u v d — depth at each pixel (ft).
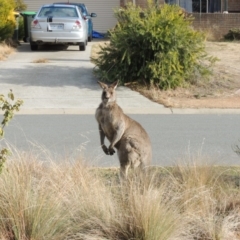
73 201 29.55
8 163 33.04
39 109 72.13
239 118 68.54
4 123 29.91
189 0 157.79
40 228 28.22
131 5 89.45
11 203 28.48
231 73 93.66
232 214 30.83
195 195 31.17
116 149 40.65
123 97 78.74
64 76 90.58
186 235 28.71
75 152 45.83
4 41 118.73
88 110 72.28
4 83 85.10
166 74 82.53
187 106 74.33
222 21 148.36
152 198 29.50
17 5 149.18
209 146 52.75
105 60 86.43
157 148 51.75
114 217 29.04
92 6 164.04
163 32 82.69
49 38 114.62
